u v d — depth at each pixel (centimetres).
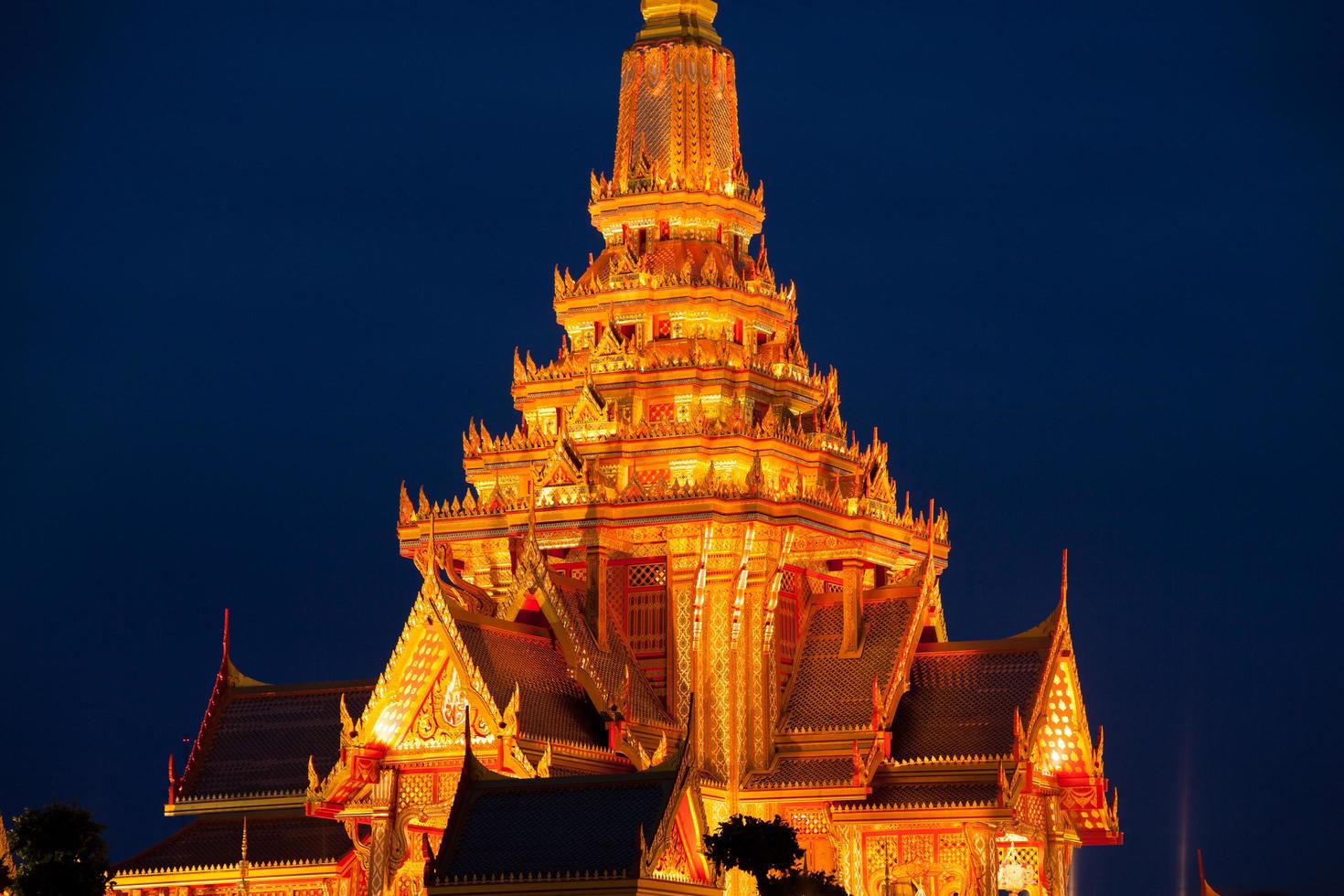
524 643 7988
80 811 7088
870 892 8131
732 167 9262
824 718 8375
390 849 7569
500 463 8938
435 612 7631
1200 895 8719
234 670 8875
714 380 8738
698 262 9006
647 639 8412
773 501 8400
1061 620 8525
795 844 6812
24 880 6950
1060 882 8512
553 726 7762
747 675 8362
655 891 6500
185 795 8500
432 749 7600
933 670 8562
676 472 8581
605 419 8688
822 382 9144
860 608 8625
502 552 8650
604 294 9000
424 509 8794
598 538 8388
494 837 6681
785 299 9200
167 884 8100
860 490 8694
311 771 7700
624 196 9150
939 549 9106
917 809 8062
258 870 8031
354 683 8688
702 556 8350
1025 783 8131
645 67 9256
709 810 8212
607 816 6631
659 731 8150
